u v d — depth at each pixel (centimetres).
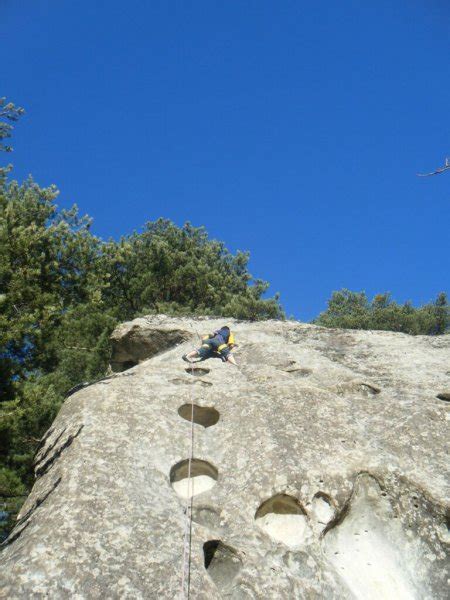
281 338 1376
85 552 551
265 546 630
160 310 2634
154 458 746
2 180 2006
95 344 2088
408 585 648
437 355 1227
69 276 1498
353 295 3566
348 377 1031
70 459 715
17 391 1091
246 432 808
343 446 781
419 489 714
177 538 595
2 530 1356
